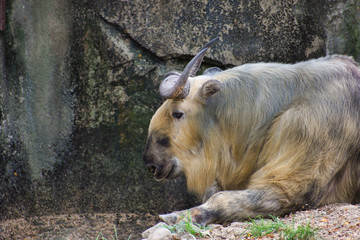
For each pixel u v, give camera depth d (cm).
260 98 1552
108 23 2133
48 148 2178
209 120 1596
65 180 2188
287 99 1527
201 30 2112
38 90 2167
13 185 2133
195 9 2105
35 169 2167
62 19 2156
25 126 2155
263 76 1577
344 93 1502
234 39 2119
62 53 2167
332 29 2119
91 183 2192
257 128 1546
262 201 1431
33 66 2159
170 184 2159
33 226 2141
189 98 1590
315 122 1460
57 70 2170
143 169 2175
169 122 1612
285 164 1460
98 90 2169
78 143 2188
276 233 1225
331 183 1487
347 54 2127
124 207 2183
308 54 2128
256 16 2114
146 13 2112
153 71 2142
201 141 1612
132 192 2183
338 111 1475
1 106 2117
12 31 2139
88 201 2192
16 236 2106
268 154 1512
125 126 2172
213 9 2108
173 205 2162
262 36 2120
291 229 1185
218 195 1433
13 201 2131
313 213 1384
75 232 2147
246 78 1588
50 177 2181
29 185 2159
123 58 2138
